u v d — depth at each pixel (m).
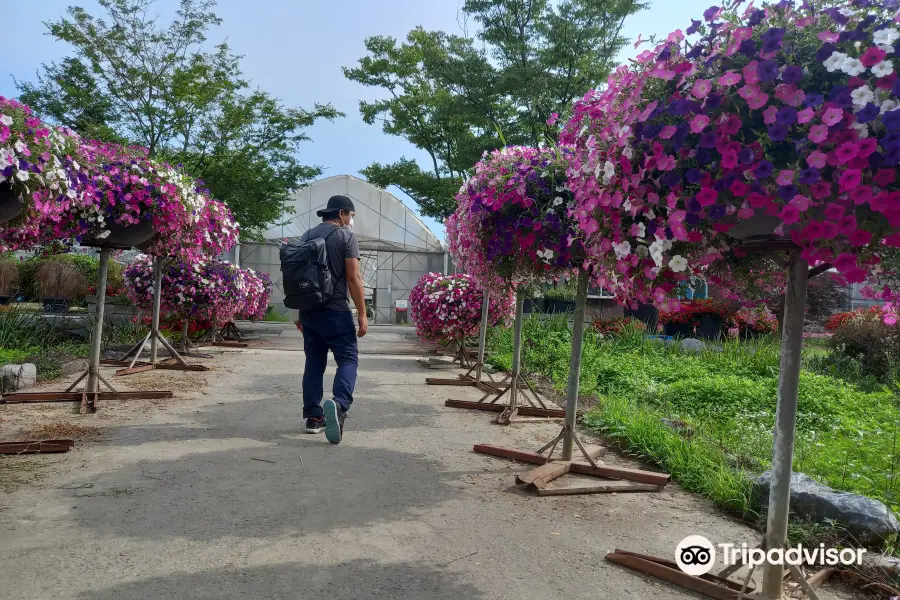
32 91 12.76
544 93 15.56
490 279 4.63
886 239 1.67
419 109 17.97
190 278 8.66
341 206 4.71
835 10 1.72
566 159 3.62
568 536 2.84
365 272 27.75
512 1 15.68
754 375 8.02
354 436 4.55
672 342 10.97
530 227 3.78
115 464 3.56
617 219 2.20
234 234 6.72
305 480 3.46
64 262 12.38
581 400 6.51
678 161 1.94
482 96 16.12
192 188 5.67
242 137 14.30
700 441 4.50
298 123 14.70
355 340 4.60
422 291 8.95
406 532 2.79
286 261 4.40
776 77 1.69
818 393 6.59
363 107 18.22
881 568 2.53
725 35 1.92
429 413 5.52
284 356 9.40
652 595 2.30
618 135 2.12
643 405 6.08
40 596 2.07
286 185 15.12
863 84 1.62
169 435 4.28
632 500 3.42
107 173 4.68
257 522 2.81
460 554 2.58
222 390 6.13
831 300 14.00
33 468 3.44
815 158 1.63
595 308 13.61
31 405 4.99
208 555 2.45
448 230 4.97
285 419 4.99
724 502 3.31
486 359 9.16
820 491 3.09
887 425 5.25
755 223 1.92
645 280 2.26
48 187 3.19
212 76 13.89
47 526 2.66
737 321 11.58
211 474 3.47
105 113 13.11
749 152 1.73
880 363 9.18
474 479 3.65
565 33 15.27
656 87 2.05
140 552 2.45
